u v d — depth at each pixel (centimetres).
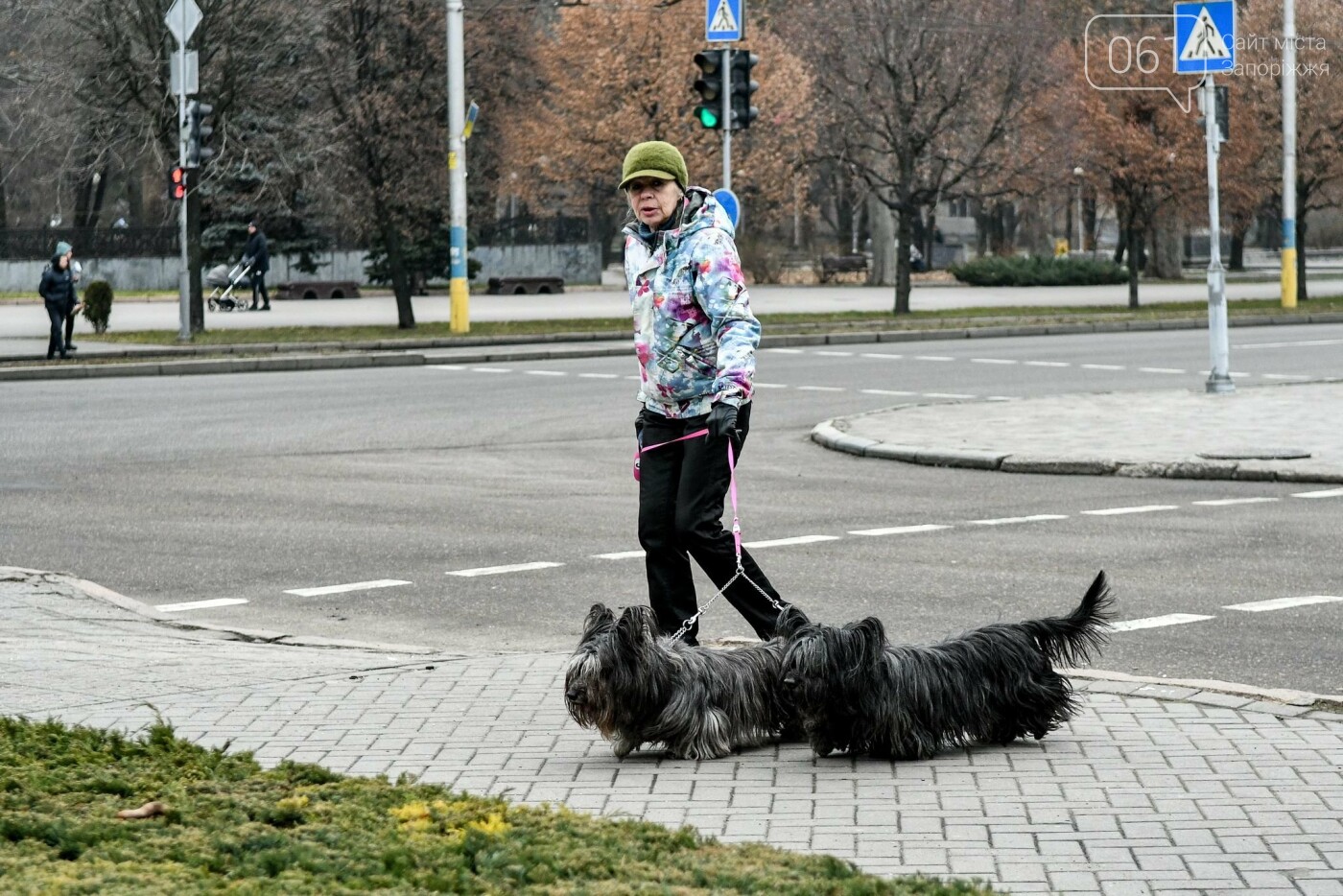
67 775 616
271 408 2309
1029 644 691
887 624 977
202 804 576
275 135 3869
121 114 3806
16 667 852
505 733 717
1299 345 3316
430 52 3862
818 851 554
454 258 3662
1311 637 920
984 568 1145
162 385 2698
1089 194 4891
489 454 1819
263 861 501
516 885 484
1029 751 678
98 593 1062
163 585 1127
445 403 2364
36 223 7762
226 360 3022
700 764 668
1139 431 1867
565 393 2494
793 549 1227
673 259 743
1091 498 1474
